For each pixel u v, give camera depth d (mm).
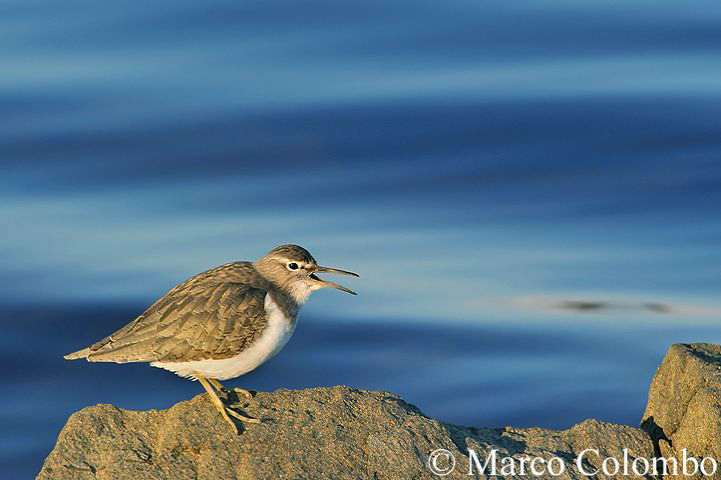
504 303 22141
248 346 13430
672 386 13453
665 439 13234
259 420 12703
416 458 12258
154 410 13047
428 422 12742
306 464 12109
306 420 12750
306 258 14102
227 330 13273
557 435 13094
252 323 13422
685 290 22266
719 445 12398
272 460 12148
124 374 20031
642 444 12859
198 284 13734
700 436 12586
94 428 12703
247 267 14172
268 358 13789
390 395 13352
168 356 13242
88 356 13391
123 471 12086
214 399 12961
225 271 14031
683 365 13344
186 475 12047
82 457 12391
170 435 12547
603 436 12938
